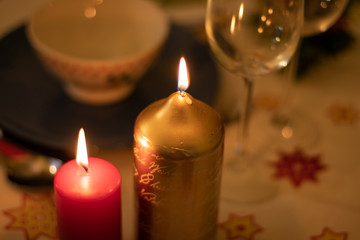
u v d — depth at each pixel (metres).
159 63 0.94
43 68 0.91
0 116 0.82
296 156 0.83
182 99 0.63
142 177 0.64
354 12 0.90
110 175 0.65
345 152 0.84
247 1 0.69
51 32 0.91
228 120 0.86
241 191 0.79
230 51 0.71
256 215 0.76
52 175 0.77
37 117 0.85
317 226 0.75
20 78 0.90
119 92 0.88
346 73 0.95
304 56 0.90
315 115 0.89
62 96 0.88
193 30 1.01
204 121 0.63
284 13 0.69
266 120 0.88
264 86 0.93
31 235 0.73
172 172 0.63
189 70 0.91
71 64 0.83
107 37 0.94
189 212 0.65
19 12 1.02
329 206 0.77
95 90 0.87
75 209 0.64
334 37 0.89
